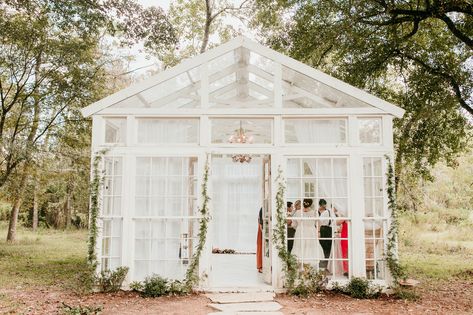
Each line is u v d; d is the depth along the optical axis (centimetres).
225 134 914
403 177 1727
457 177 2659
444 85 1244
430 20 1312
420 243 1942
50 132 1605
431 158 1387
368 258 855
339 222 866
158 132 888
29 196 1688
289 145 879
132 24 1451
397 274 835
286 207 866
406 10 1141
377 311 718
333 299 801
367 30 1302
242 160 1359
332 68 1595
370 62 1326
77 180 1756
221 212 1666
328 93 898
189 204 873
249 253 1574
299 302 774
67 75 1524
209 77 905
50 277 1045
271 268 867
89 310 667
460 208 2636
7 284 947
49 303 755
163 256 859
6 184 1488
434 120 1332
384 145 873
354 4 1216
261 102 937
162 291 816
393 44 1287
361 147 873
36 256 1476
